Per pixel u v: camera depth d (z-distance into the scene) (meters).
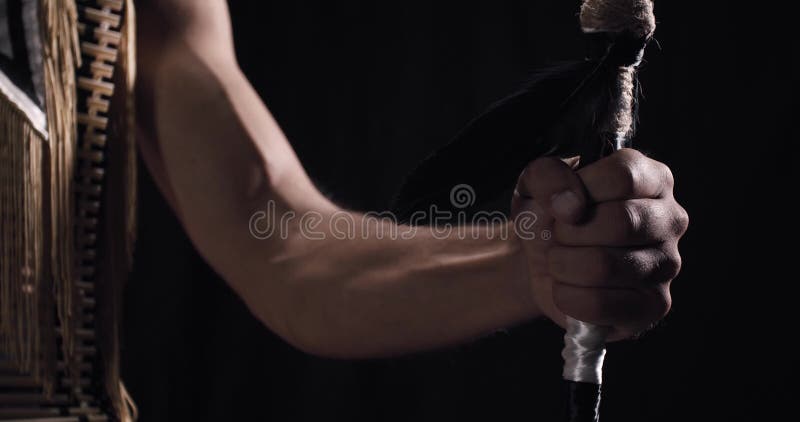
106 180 1.13
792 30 4.27
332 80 4.77
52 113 1.06
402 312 1.00
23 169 1.05
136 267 4.71
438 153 0.89
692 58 4.37
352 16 4.76
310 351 1.09
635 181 0.80
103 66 1.12
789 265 4.26
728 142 4.33
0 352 1.05
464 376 4.55
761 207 4.29
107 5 1.12
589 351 0.86
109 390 1.10
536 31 4.53
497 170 0.88
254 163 1.16
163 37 1.23
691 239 4.37
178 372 4.70
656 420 4.38
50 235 1.06
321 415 4.67
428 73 4.66
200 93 1.18
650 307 0.82
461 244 1.00
